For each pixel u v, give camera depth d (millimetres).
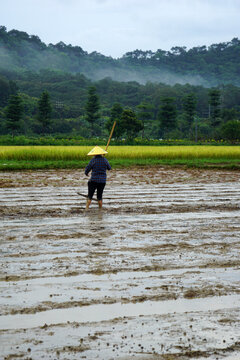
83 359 5711
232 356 5859
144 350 5965
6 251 10898
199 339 6297
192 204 19297
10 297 7762
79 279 8766
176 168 42812
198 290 8219
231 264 9922
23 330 6488
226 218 15852
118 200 20547
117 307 7375
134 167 43500
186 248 11328
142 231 13438
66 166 41594
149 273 9203
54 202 19797
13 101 164125
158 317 7004
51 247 11336
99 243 11805
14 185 26641
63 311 7184
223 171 39656
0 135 193500
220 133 181750
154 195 22375
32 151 49875
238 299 7809
